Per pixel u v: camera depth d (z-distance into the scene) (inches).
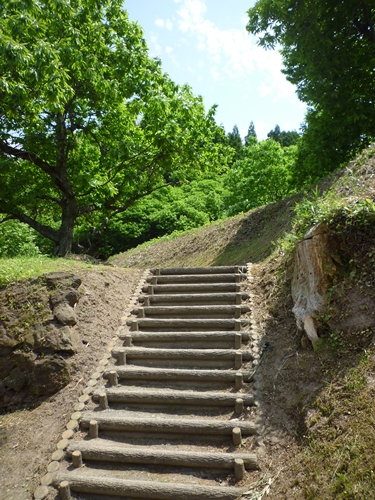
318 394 137.3
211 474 132.2
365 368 130.5
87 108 447.8
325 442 119.0
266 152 703.7
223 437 145.2
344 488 102.2
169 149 433.7
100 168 462.6
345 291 157.8
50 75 291.6
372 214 161.0
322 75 423.8
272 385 159.2
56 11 355.9
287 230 302.7
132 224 899.4
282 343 178.4
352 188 218.5
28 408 170.9
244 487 122.6
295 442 129.5
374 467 101.2
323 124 439.2
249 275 256.1
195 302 241.4
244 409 154.9
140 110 410.0
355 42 434.9
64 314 194.1
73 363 183.3
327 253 167.5
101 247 951.6
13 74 295.4
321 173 449.1
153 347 204.8
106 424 153.7
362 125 401.7
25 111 362.6
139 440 149.9
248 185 708.0
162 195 957.2
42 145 405.7
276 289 217.8
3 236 544.7
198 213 876.6
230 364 184.9
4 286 207.0
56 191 461.7
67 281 209.0
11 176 403.2
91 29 382.6
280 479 119.4
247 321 206.2
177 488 124.5
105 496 129.0
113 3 408.2
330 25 426.3
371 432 110.0
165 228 896.9
